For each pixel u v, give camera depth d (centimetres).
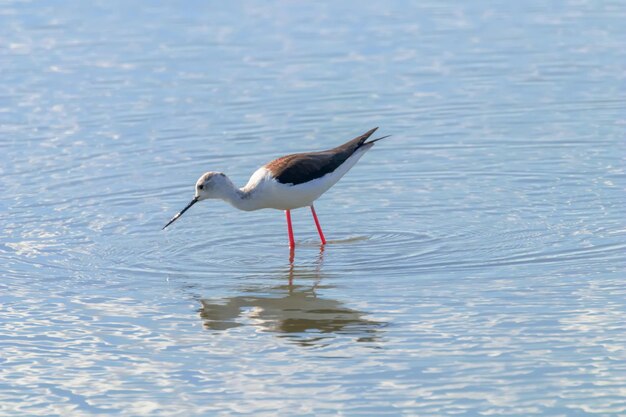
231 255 1413
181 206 1603
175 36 2494
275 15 2667
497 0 2794
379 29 2533
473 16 2644
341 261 1373
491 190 1628
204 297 1257
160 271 1350
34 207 1580
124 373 1062
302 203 1463
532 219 1489
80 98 2088
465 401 975
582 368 1030
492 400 975
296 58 2323
